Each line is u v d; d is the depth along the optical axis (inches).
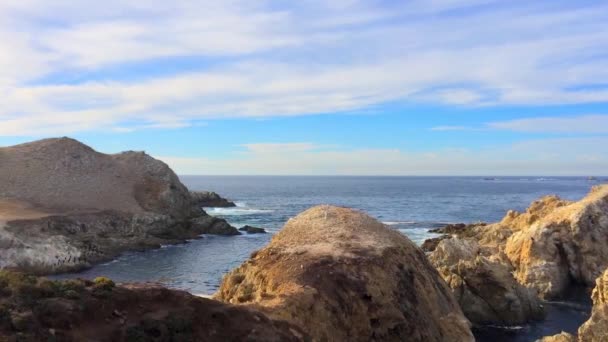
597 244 2144.4
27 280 797.2
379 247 1477.6
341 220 1654.8
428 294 1441.9
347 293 1248.2
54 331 716.7
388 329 1256.8
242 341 871.7
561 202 2655.0
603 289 1392.7
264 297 1195.3
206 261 2802.7
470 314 1724.9
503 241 2625.5
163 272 2534.5
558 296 2033.7
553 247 2145.7
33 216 3132.4
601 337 1288.1
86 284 850.1
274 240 1581.0
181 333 818.2
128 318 807.1
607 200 2309.3
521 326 1701.5
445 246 2037.4
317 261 1343.5
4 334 678.5
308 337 1015.0
